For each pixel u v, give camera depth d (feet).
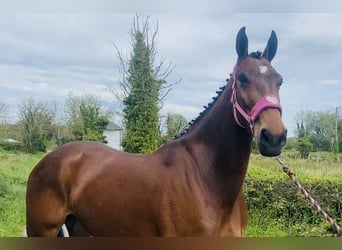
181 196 6.84
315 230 16.83
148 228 7.18
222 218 6.91
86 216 8.07
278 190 17.71
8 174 24.94
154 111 27.14
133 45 27.94
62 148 8.95
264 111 6.12
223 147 6.91
